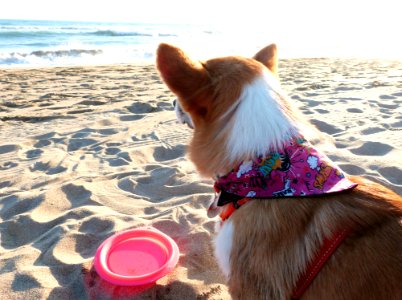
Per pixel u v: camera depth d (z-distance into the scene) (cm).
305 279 51
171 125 189
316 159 54
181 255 90
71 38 948
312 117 185
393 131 159
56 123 201
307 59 511
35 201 114
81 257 90
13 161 150
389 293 47
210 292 79
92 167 141
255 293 55
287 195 53
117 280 74
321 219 52
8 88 293
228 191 57
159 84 319
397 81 292
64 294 79
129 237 89
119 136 175
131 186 124
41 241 95
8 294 77
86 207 110
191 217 104
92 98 258
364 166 126
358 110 198
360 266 49
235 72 58
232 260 57
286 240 52
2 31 971
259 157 54
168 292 79
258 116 55
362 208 52
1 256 90
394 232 50
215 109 57
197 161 59
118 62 546
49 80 335
